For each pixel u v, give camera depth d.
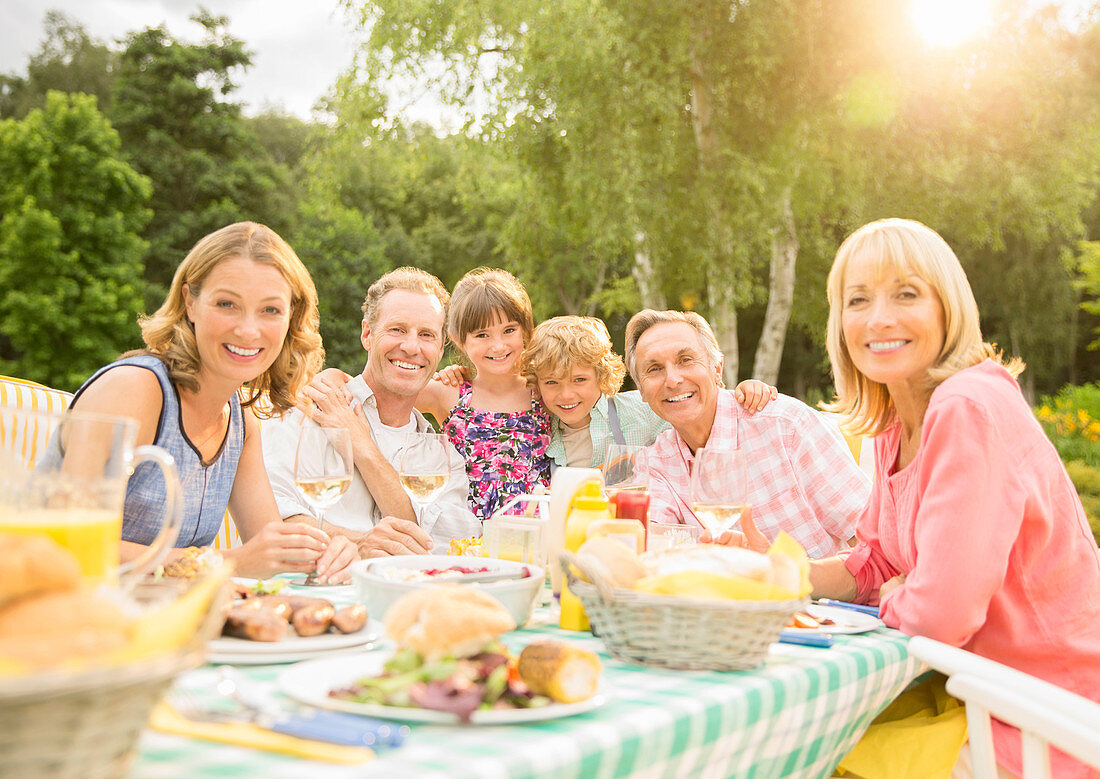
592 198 12.62
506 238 15.28
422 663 1.01
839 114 13.13
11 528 0.78
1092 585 1.63
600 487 1.54
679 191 12.66
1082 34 17.36
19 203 24.94
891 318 1.81
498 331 3.18
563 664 0.96
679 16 12.63
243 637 1.17
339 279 26.34
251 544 1.78
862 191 14.29
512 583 1.46
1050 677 1.59
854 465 2.88
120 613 0.69
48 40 35.25
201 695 0.97
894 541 1.92
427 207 30.16
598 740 0.88
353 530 2.67
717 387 2.99
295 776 0.73
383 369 2.97
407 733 0.87
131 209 26.59
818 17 13.09
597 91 12.55
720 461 1.79
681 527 1.95
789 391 28.19
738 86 13.04
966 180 14.49
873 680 1.34
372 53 14.57
